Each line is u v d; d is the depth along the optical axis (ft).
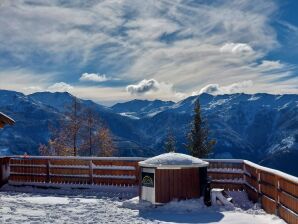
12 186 66.23
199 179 47.55
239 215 42.16
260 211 44.04
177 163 46.98
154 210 46.06
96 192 61.16
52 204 50.29
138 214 43.60
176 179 47.06
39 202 52.13
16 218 38.93
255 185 48.42
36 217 40.01
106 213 44.06
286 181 35.86
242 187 55.88
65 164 64.49
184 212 44.75
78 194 60.85
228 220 39.88
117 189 60.85
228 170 56.80
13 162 67.82
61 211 44.80
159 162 47.39
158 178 47.29
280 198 37.96
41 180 65.67
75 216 41.63
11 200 52.85
